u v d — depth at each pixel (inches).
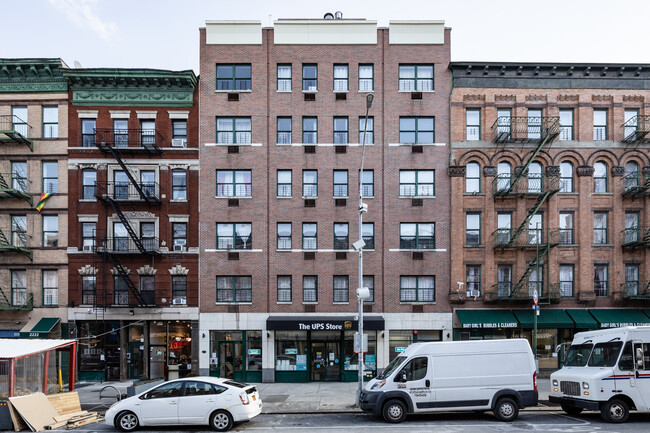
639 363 573.0
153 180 1008.2
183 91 1011.3
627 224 1001.5
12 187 1004.6
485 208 991.6
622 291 975.6
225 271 986.1
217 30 1015.6
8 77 1010.1
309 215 998.4
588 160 993.5
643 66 990.4
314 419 623.8
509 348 603.2
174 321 992.2
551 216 988.6
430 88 1019.3
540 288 972.6
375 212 995.3
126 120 1016.9
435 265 986.1
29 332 942.4
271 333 962.7
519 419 598.9
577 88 1005.2
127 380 969.5
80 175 1001.5
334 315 970.1
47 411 607.5
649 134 992.2
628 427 546.3
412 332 978.7
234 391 563.8
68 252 984.9
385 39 1020.5
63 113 1007.0
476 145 996.6
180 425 588.7
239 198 997.2
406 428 552.7
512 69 1005.2
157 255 989.2
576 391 595.8
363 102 1012.5
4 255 992.9
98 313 971.9
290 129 1015.6
